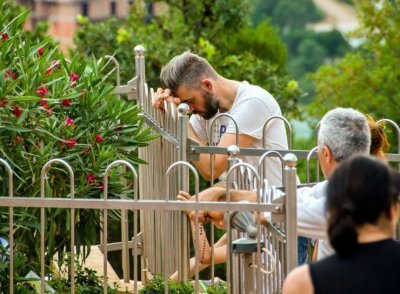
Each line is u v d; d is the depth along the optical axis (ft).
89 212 34.83
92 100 34.83
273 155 33.37
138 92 40.60
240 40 76.28
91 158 34.42
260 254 29.94
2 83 33.27
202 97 38.58
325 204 23.11
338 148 30.25
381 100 88.99
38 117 33.78
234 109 38.93
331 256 22.72
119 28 68.95
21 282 34.24
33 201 30.35
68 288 34.47
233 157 32.17
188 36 70.18
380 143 33.01
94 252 41.34
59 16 165.68
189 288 35.12
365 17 90.58
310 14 257.75
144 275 39.29
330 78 90.27
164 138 37.60
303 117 72.38
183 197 32.32
